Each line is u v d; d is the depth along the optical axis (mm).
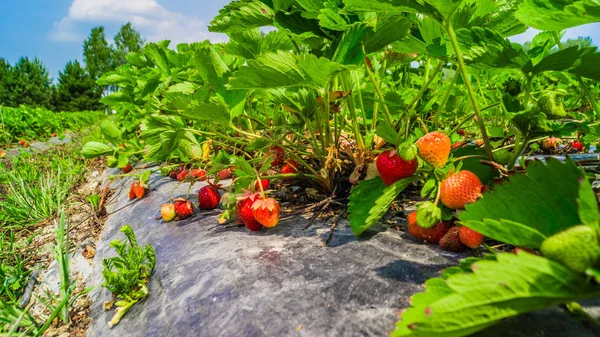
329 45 1977
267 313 1150
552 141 2930
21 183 4383
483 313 693
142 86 5074
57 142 13648
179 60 4562
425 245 1432
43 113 16344
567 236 672
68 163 6660
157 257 1939
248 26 2154
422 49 2012
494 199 977
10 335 1722
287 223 1933
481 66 1555
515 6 1979
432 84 3229
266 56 1517
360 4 1342
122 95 5695
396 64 2691
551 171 909
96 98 63688
